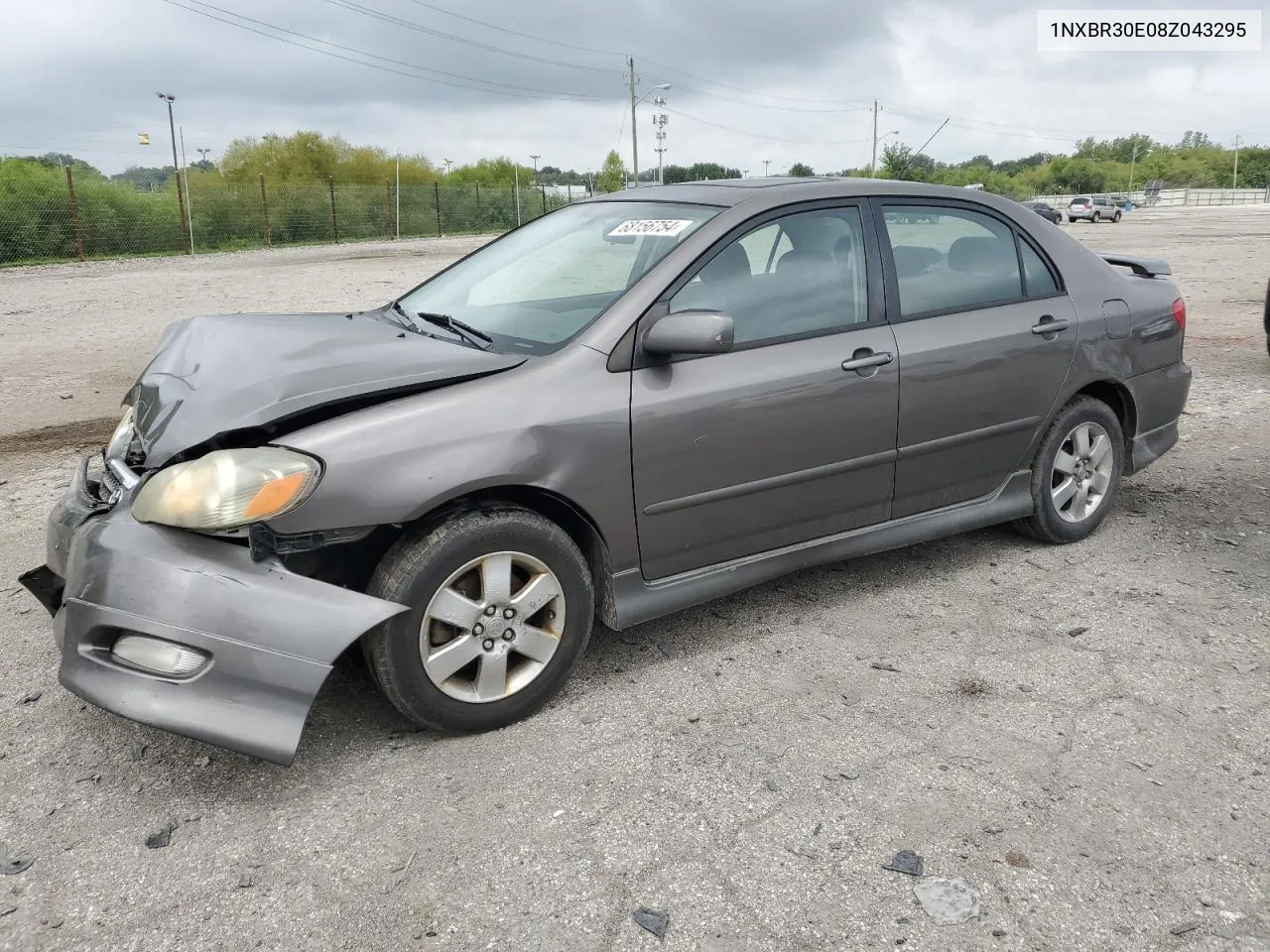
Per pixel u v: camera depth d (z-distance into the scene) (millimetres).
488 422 2934
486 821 2643
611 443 3127
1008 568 4355
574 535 3352
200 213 31062
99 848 2533
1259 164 126500
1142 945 2211
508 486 3027
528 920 2287
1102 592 4094
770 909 2318
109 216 27953
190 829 2611
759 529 3576
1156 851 2514
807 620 3869
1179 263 19625
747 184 3896
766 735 3053
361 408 2883
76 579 2725
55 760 2918
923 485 3996
